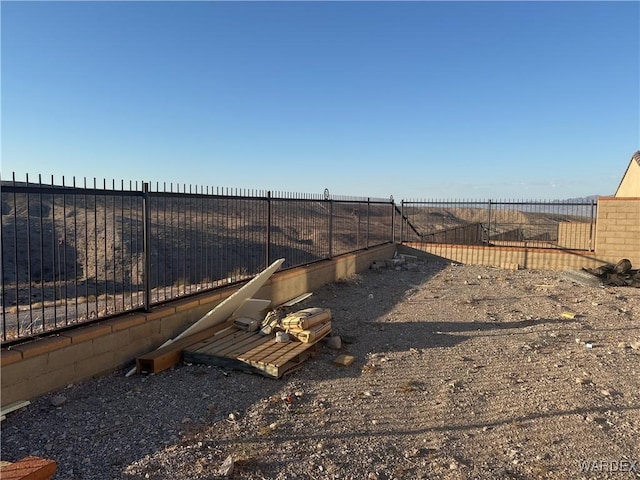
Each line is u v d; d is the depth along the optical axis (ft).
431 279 43.34
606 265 43.24
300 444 12.71
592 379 17.85
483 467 11.73
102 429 13.35
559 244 66.13
